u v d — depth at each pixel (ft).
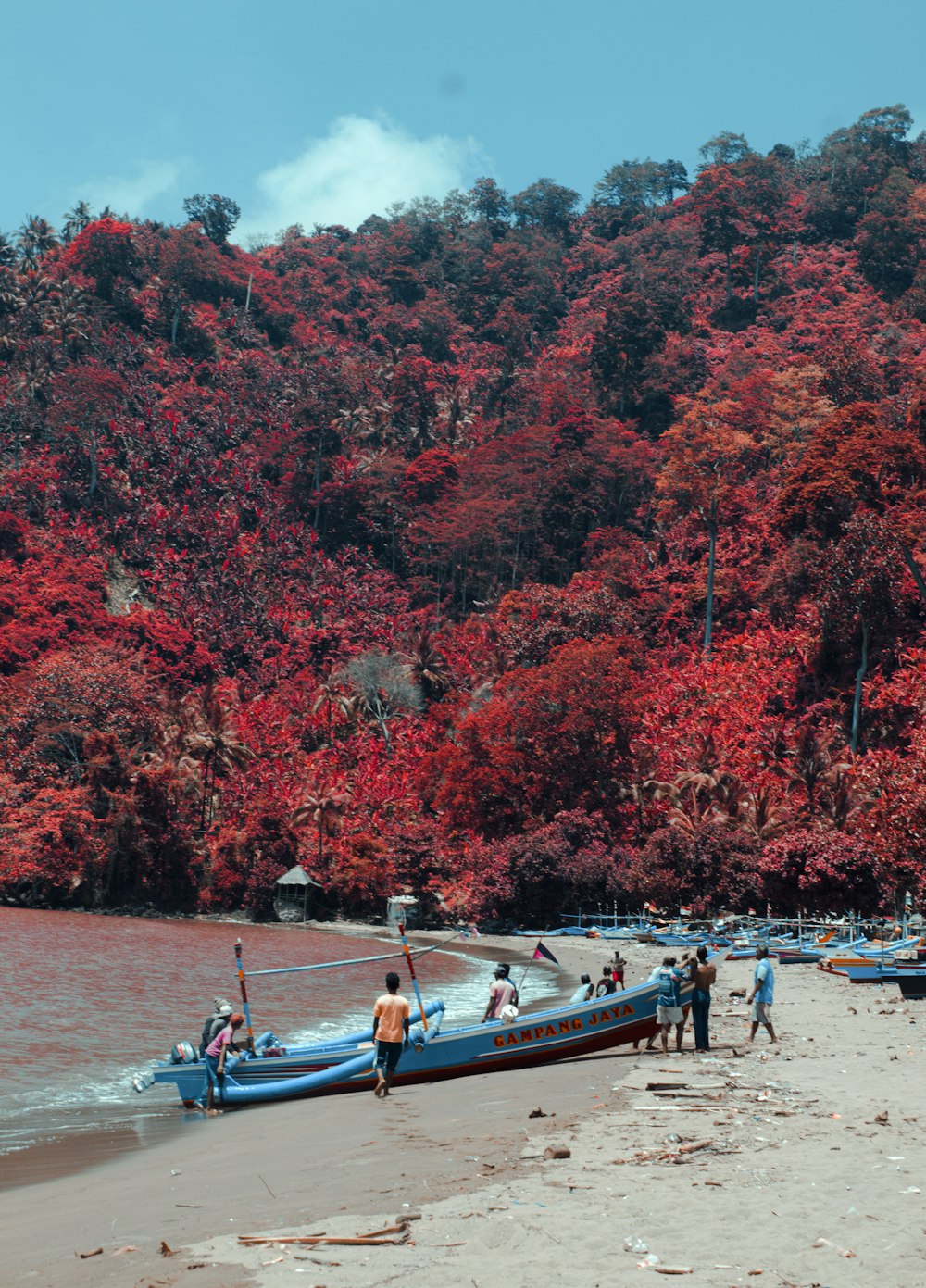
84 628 470.80
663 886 238.68
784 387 578.25
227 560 557.33
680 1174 36.63
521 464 603.26
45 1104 67.21
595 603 456.86
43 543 542.57
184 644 490.49
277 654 513.45
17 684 384.06
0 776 327.06
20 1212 40.50
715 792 275.59
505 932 270.26
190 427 625.82
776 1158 38.58
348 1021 107.04
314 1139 49.93
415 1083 65.51
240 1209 36.78
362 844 321.52
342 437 655.76
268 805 332.80
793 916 214.48
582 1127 45.78
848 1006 97.35
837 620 341.82
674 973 68.49
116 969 155.84
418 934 273.54
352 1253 29.94
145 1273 29.63
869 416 437.58
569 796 314.35
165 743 354.74
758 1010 73.05
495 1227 31.35
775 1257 28.25
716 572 460.14
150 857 316.40
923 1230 30.25
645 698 324.80
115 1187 43.73
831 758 282.15
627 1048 72.13
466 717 349.00
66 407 595.06
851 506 401.08
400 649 489.26
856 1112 47.39
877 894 202.69
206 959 178.70
